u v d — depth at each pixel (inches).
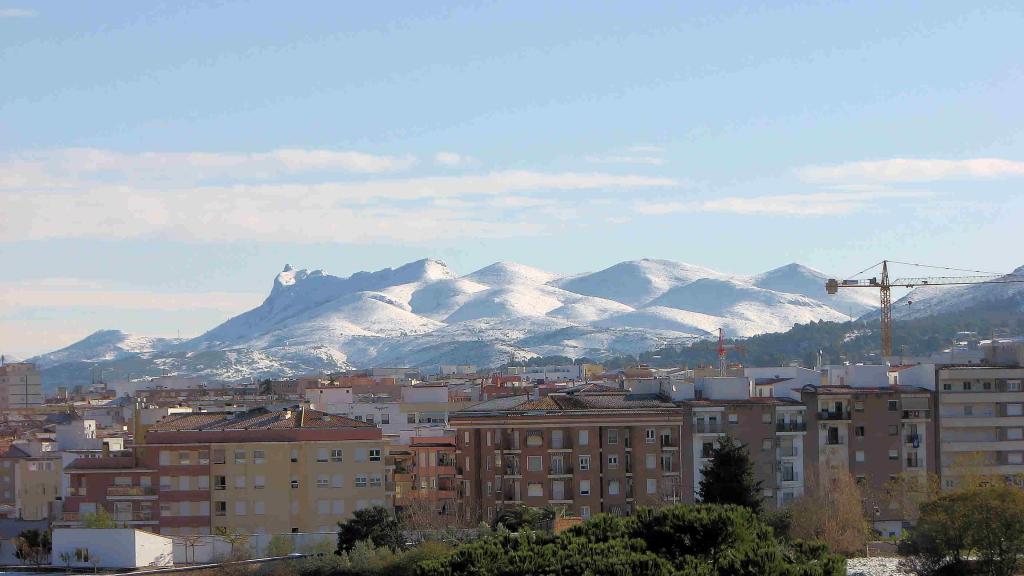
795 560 6569.9
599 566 6259.8
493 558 6599.4
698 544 6855.3
